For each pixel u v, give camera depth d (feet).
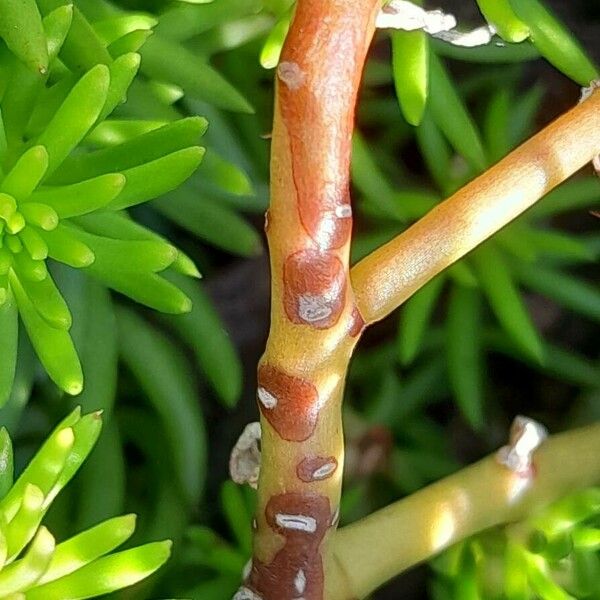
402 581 0.58
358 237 0.60
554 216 0.65
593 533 0.51
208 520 0.59
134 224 0.46
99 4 0.50
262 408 0.40
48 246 0.44
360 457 0.59
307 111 0.36
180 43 0.52
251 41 0.56
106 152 0.46
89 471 0.54
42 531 0.38
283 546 0.42
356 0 0.36
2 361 0.44
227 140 0.56
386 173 0.63
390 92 0.64
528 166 0.42
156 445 0.58
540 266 0.60
